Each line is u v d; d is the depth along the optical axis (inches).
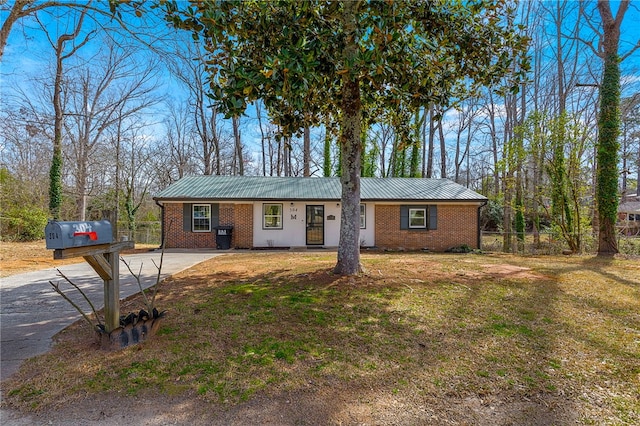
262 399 98.5
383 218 577.0
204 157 1021.8
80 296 218.4
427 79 212.2
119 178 953.5
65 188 807.1
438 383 109.0
